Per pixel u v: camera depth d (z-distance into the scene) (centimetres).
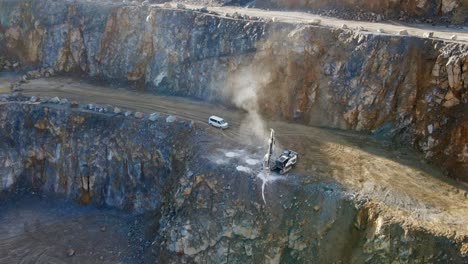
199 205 3241
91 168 3966
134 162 3844
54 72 5072
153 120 3941
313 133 3825
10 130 4159
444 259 2550
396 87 3706
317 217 2972
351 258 2809
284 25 4241
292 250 2966
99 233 3612
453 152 3259
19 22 5234
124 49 4866
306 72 4050
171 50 4650
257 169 3294
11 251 3447
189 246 3184
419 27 4434
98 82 4866
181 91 4588
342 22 4575
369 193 3000
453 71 3384
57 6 5162
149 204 3759
